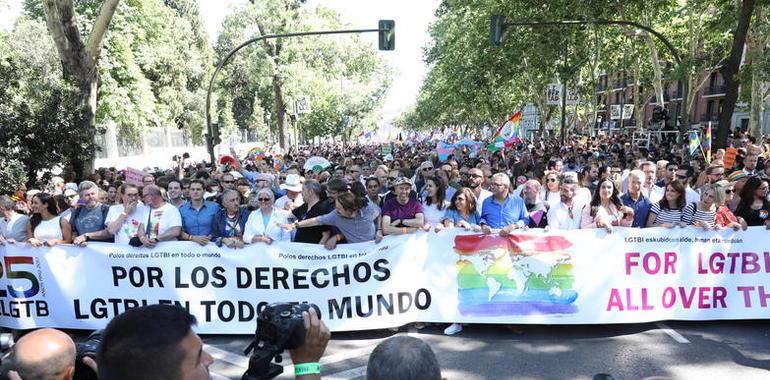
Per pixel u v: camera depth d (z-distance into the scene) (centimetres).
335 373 462
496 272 541
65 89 1142
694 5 1986
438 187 623
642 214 611
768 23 1703
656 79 2430
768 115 4284
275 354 155
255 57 3544
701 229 541
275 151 3225
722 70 1391
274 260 534
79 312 543
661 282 542
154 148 2955
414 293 545
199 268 536
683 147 1578
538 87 3706
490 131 5484
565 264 537
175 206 634
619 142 2809
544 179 724
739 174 823
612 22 1447
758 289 544
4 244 541
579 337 528
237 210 610
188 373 121
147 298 539
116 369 116
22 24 2584
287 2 3519
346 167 1260
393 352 151
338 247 534
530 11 2331
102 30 1223
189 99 4509
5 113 1024
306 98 3756
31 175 1090
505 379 440
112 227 575
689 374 442
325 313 537
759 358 470
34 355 162
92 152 1217
